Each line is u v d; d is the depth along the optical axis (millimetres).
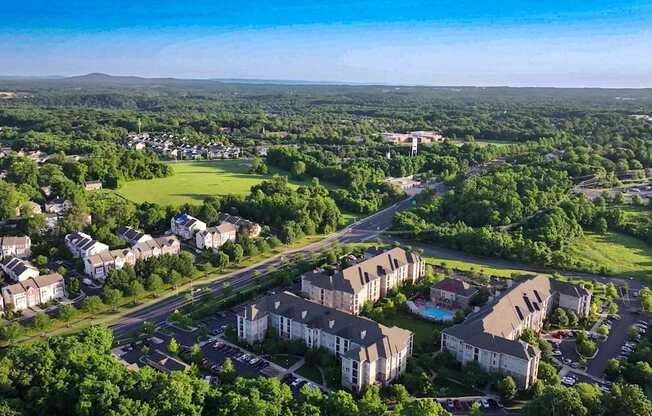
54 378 174375
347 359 193625
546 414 165500
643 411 161750
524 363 193875
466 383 199375
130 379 173375
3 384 171125
